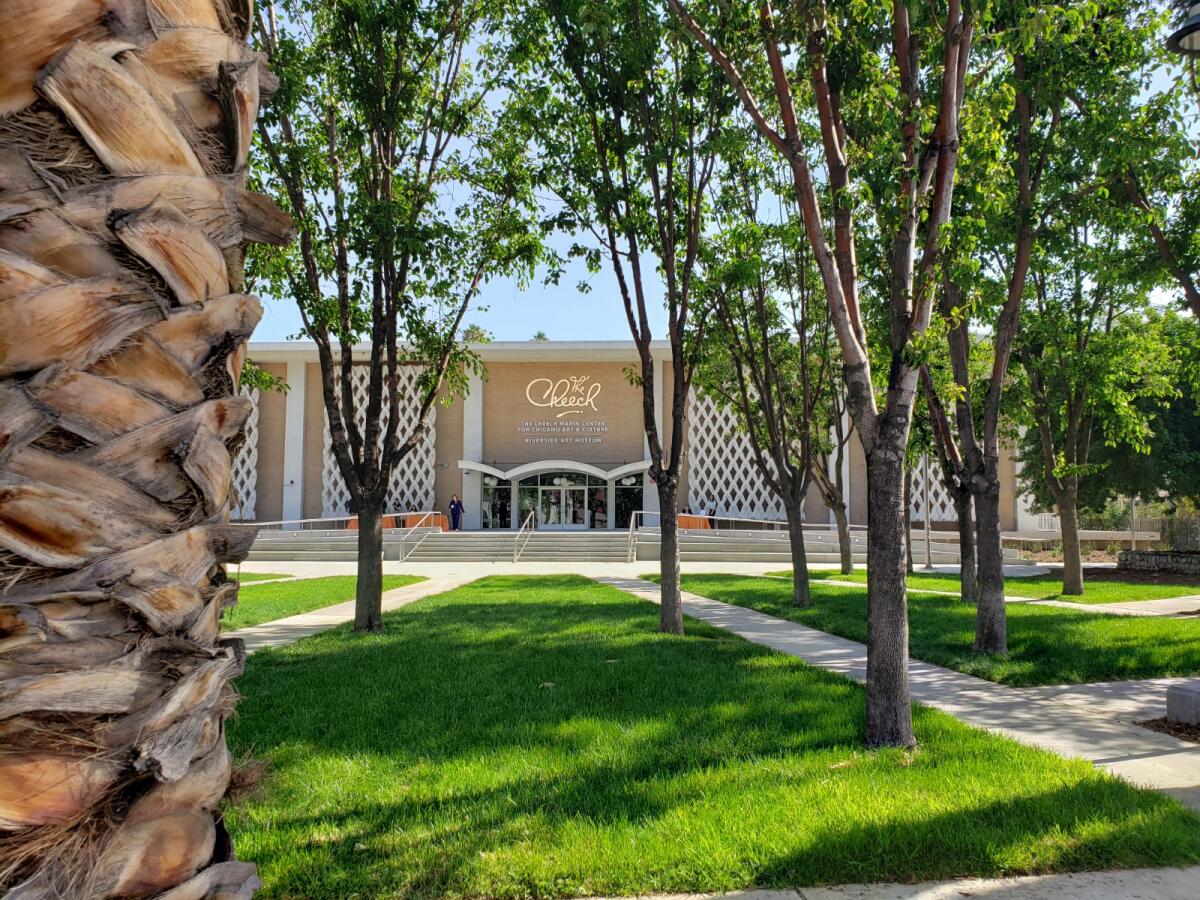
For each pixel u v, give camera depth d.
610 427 34.62
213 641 1.28
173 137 1.18
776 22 5.43
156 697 1.12
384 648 8.89
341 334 10.03
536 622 11.08
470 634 9.90
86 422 1.09
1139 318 15.73
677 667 7.59
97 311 1.09
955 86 5.27
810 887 3.23
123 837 1.09
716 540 29.22
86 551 1.07
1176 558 20.20
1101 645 9.04
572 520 34.16
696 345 10.52
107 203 1.11
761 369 15.74
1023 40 5.30
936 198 5.33
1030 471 25.48
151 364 1.16
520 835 3.64
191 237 1.19
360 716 5.81
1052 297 14.63
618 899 3.16
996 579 8.84
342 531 29.62
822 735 5.23
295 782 4.37
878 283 10.07
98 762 1.06
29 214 1.06
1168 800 4.09
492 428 34.75
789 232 10.70
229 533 1.28
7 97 1.06
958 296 9.05
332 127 9.78
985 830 3.64
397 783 4.36
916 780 4.33
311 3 9.37
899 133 5.59
